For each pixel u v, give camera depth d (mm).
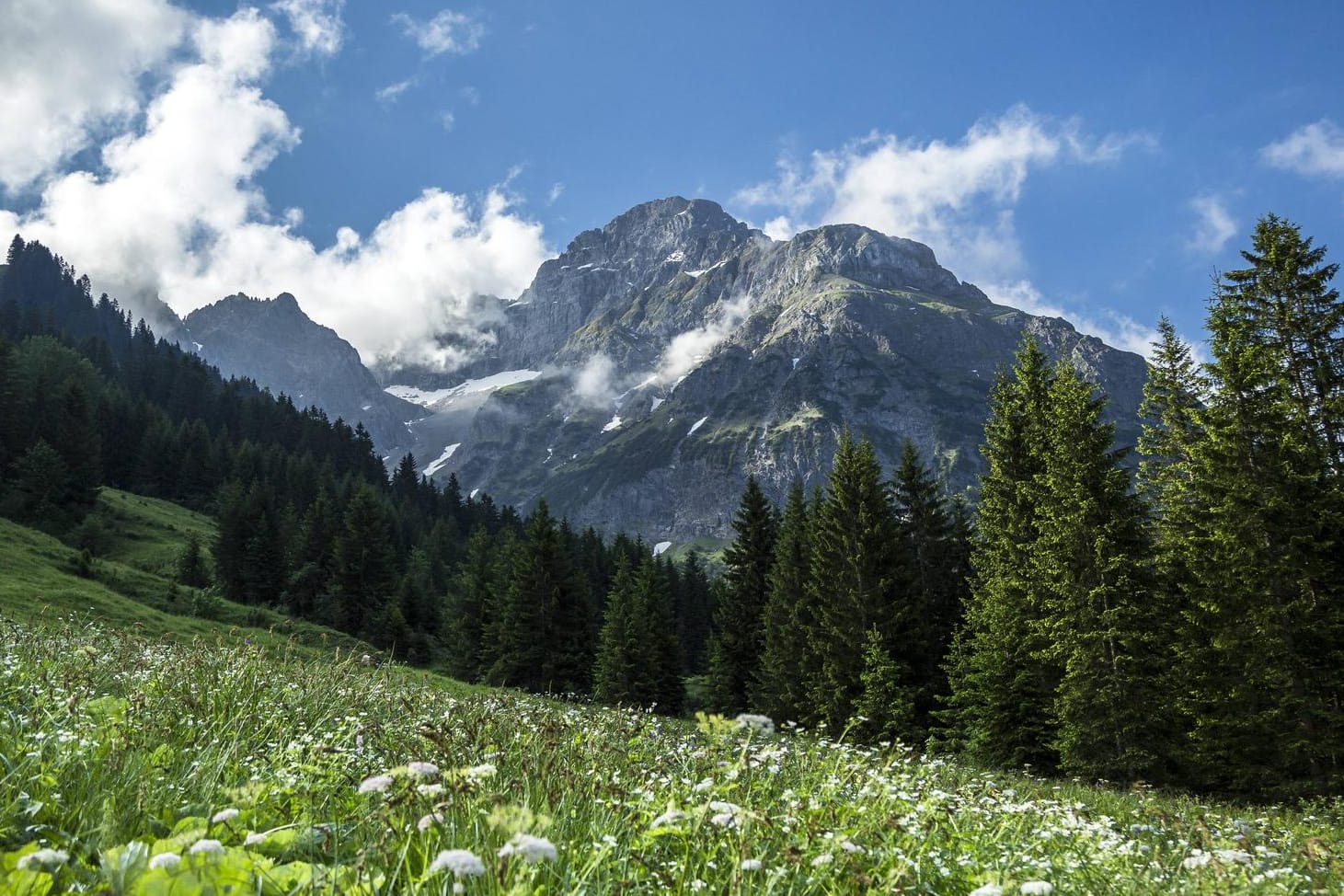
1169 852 6105
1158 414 35562
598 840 3861
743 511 63594
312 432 177500
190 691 7180
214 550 87188
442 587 109000
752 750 5820
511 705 9938
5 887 2666
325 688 8734
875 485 45125
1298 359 27953
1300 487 25219
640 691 57031
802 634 48531
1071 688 27703
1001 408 37875
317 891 2891
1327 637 23578
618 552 116250
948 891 4246
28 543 56125
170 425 140000
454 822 3557
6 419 100875
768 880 3420
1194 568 26875
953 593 45781
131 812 3801
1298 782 23281
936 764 9570
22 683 6812
